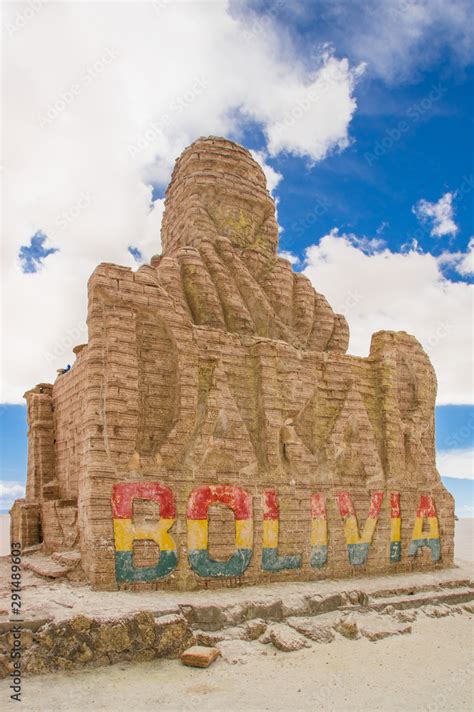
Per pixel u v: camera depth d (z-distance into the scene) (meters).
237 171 21.42
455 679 11.07
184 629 11.64
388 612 15.05
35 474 20.44
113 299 14.87
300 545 16.38
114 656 10.88
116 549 13.64
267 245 21.47
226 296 18.41
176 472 14.77
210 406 15.59
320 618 13.88
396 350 20.53
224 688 10.13
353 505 17.97
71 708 9.11
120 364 14.55
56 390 20.78
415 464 20.02
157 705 9.38
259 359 16.91
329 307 21.41
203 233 19.94
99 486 13.73
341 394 18.80
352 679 10.84
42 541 19.56
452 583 17.75
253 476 15.89
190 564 14.41
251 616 13.12
